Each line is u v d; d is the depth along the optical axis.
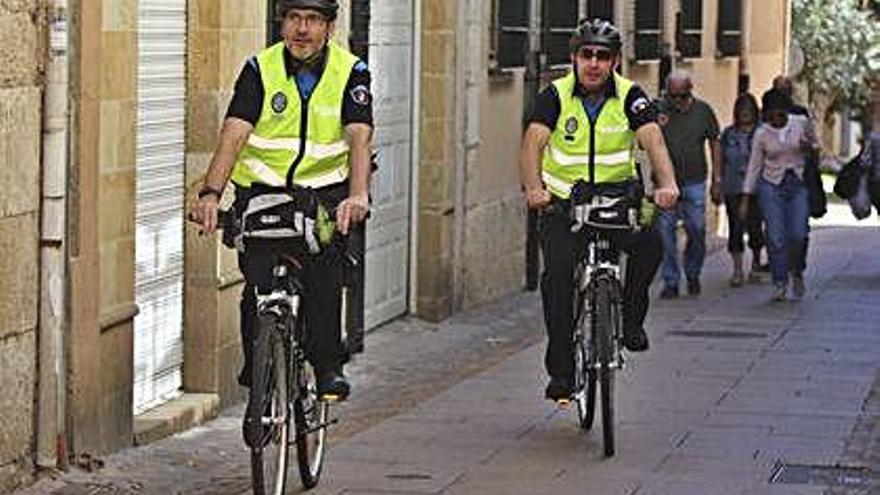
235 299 23.56
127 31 20.09
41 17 18.30
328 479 19.12
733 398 24.69
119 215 20.14
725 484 19.16
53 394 18.78
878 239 53.75
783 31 59.81
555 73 39.19
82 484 18.72
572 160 20.66
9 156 17.83
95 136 19.27
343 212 16.97
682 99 37.97
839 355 29.17
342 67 17.44
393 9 31.48
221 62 22.78
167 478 19.28
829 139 87.19
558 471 19.70
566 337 20.81
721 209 52.81
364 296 30.23
